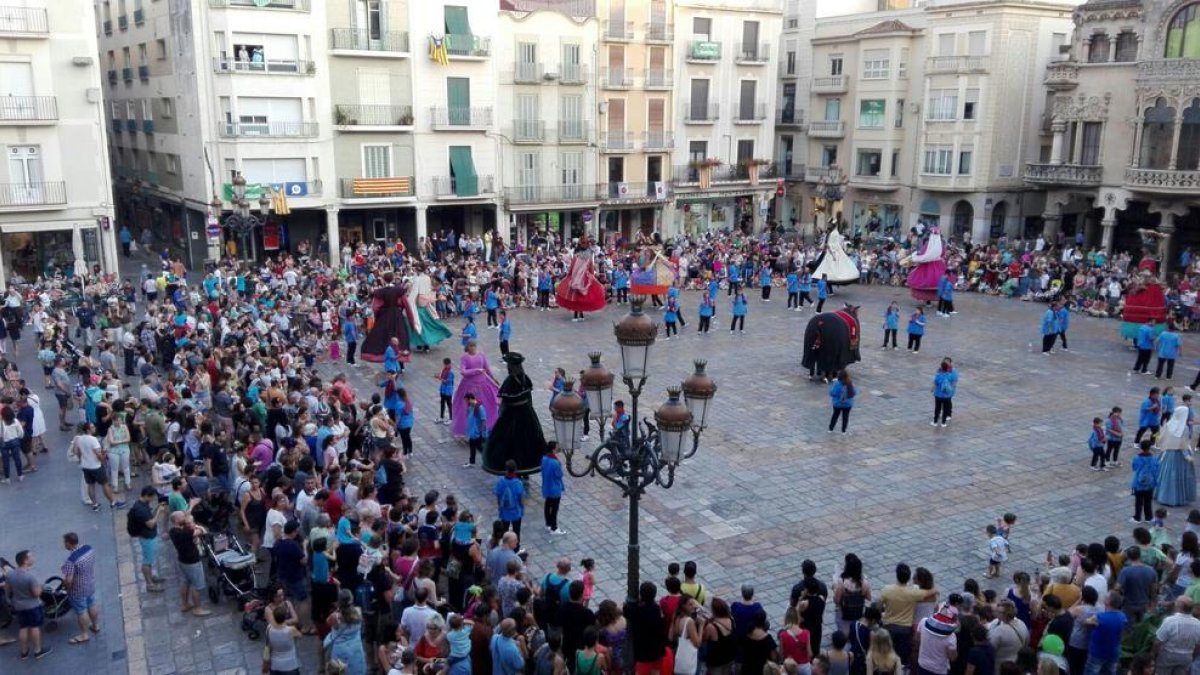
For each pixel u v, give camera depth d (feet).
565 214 173.27
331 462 55.72
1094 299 122.01
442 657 35.09
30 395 65.31
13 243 124.47
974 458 67.46
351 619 36.19
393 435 62.49
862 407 79.51
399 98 147.23
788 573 49.73
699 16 179.63
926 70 173.06
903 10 181.68
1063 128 155.74
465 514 44.04
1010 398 82.64
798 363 94.38
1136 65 143.54
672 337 106.22
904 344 103.45
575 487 61.41
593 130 169.58
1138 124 143.13
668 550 52.42
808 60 198.90
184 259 153.89
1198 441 71.41
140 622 45.16
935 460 66.95
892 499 59.77
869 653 33.06
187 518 45.03
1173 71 137.69
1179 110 137.80
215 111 134.62
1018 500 59.93
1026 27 164.76
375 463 55.88
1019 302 130.00
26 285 114.52
